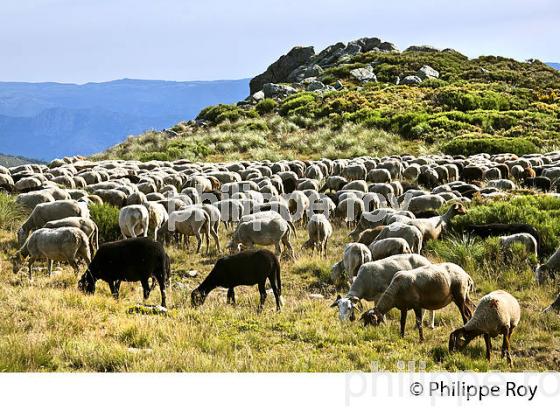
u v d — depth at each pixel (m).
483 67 75.75
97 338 10.30
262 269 13.59
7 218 20.58
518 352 10.91
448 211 19.19
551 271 14.84
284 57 89.38
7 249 18.08
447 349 10.73
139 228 18.81
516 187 27.28
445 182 31.72
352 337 11.39
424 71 70.38
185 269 17.58
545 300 13.67
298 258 18.06
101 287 14.59
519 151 44.50
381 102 59.78
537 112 56.50
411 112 54.91
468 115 53.66
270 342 11.24
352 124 54.19
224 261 13.64
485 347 10.91
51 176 30.61
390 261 12.68
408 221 18.06
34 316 11.23
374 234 16.91
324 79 73.25
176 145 51.62
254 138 51.41
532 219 18.70
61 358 9.43
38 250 14.89
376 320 11.34
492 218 18.94
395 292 11.32
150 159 47.62
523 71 75.81
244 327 12.02
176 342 10.33
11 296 12.44
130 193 25.02
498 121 53.00
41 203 19.47
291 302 14.32
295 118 57.62
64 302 12.27
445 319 12.61
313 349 10.94
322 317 12.73
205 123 61.62
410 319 12.69
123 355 9.47
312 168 33.81
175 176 30.56
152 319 11.62
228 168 34.84
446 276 11.25
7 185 27.53
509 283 15.05
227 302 14.01
